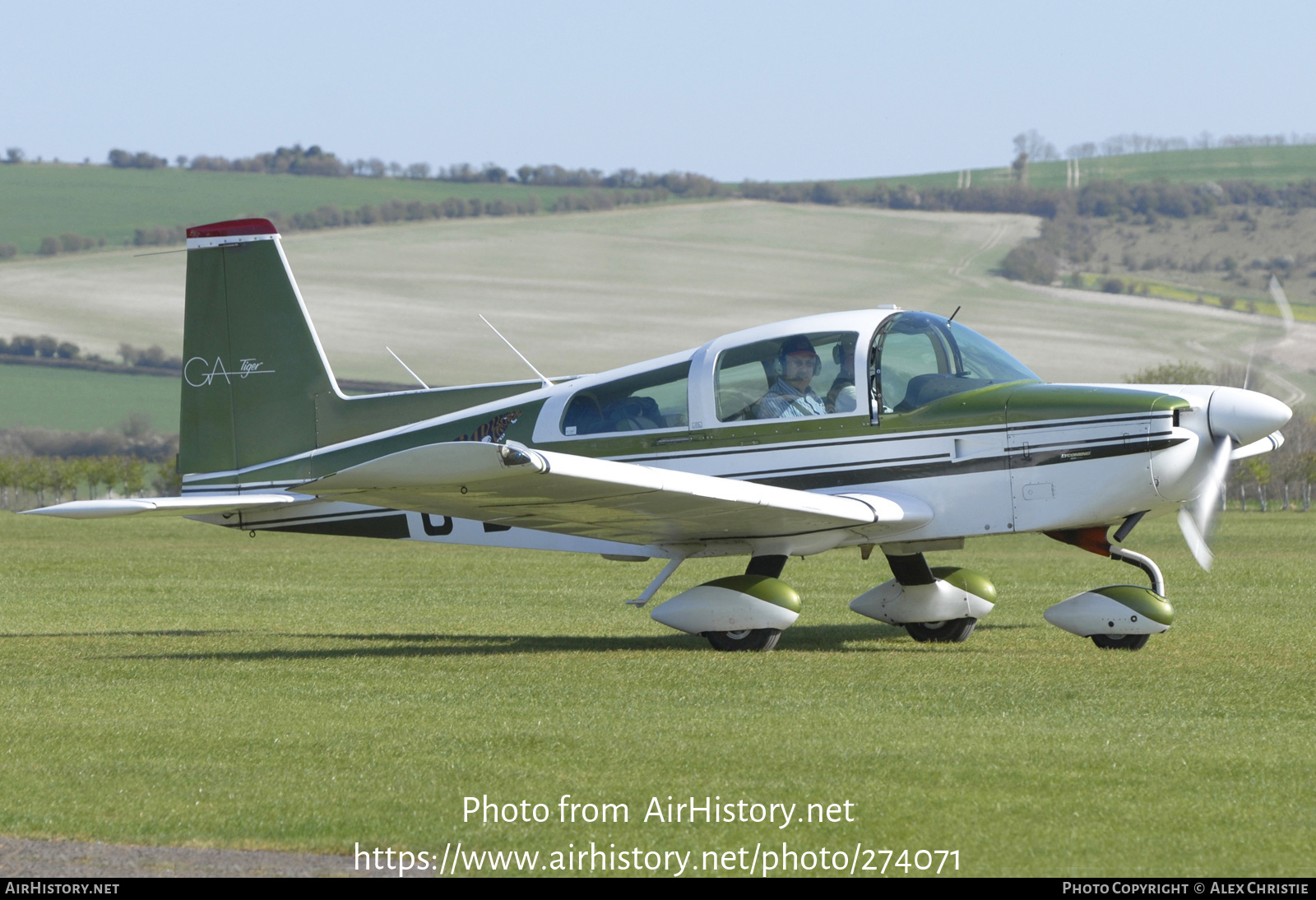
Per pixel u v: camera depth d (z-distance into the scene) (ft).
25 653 79.66
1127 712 56.54
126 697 62.59
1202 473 76.64
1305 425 376.27
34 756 49.49
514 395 91.20
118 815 41.70
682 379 84.43
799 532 80.79
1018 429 77.51
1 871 36.96
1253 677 65.67
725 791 43.68
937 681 65.05
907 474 79.25
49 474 566.36
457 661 74.23
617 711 57.62
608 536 83.87
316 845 38.99
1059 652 76.07
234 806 42.57
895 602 84.69
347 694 63.05
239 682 67.00
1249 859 36.81
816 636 87.61
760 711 57.36
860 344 80.23
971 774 45.44
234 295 97.60
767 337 82.84
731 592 78.07
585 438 86.69
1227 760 47.14
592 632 91.15
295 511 96.78
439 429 92.27
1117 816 40.50
